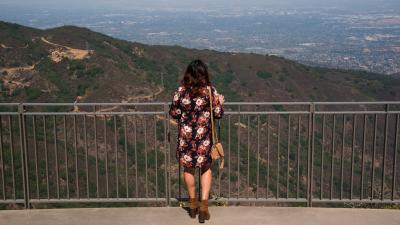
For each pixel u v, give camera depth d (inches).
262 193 530.9
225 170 534.9
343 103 219.3
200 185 217.3
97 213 217.9
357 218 212.1
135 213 217.3
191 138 191.2
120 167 708.0
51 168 663.1
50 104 217.5
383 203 226.4
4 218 212.7
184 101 189.5
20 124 221.0
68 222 208.1
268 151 225.6
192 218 210.5
